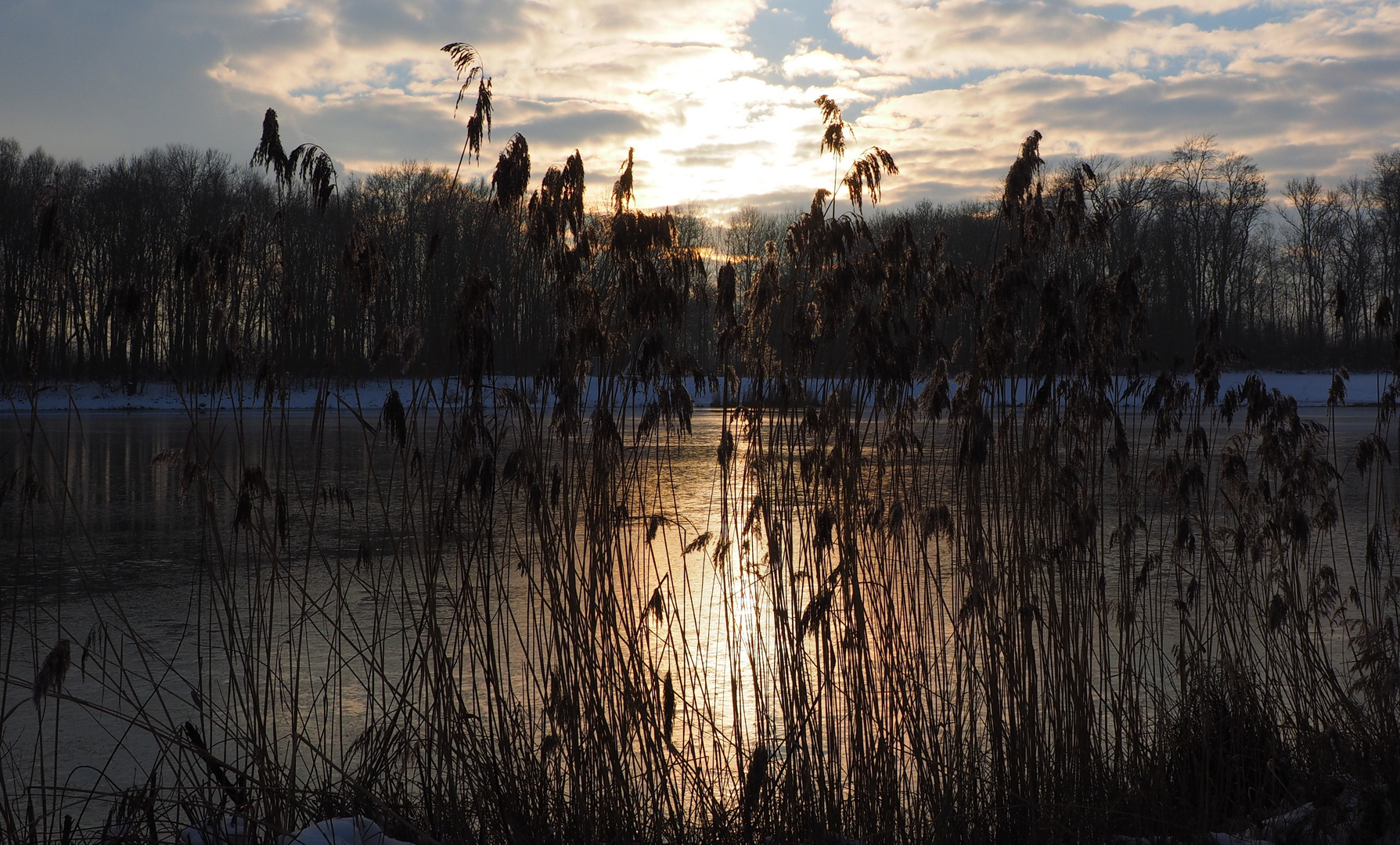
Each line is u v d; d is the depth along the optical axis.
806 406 4.76
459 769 4.52
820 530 4.70
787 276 4.81
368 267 4.22
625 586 4.78
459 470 4.39
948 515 5.17
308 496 16.69
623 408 4.59
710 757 5.32
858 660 4.66
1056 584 5.31
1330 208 67.31
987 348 4.85
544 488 4.45
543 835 4.23
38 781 5.51
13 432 32.91
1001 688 4.96
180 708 6.69
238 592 10.23
